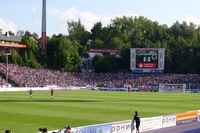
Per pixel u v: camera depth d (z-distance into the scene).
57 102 74.25
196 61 165.12
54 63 170.38
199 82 142.88
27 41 170.00
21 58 163.00
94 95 98.56
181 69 164.00
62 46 171.00
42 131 31.02
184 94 114.75
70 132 33.38
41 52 172.75
